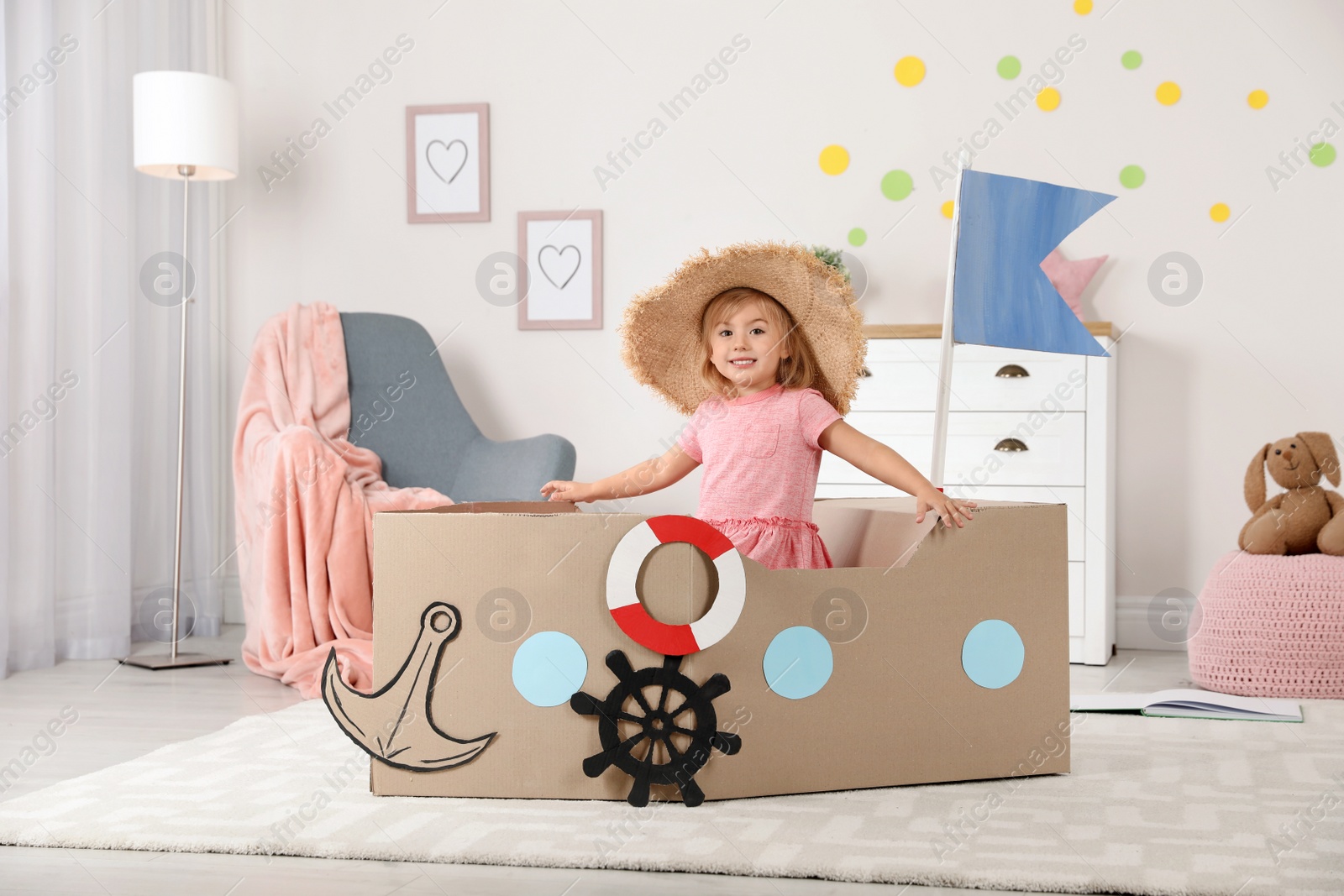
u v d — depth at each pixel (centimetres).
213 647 285
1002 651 150
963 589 148
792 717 141
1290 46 287
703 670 138
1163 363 295
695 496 318
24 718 199
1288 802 139
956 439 271
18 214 250
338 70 332
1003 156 302
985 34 302
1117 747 170
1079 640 265
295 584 238
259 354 284
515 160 325
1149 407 296
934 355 272
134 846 125
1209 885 110
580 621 138
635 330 181
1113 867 115
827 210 311
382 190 330
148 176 295
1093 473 264
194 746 172
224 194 335
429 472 296
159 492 300
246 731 183
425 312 329
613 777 138
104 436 268
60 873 117
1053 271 291
